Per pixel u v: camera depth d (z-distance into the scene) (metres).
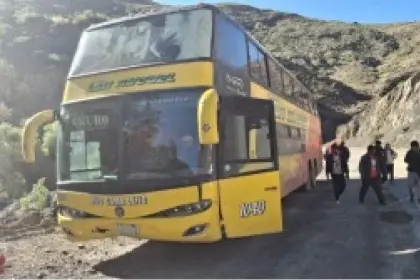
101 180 7.38
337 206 14.34
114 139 7.49
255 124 7.93
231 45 8.73
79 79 8.20
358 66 122.31
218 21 8.12
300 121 16.30
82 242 9.63
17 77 32.81
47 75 34.78
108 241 9.79
